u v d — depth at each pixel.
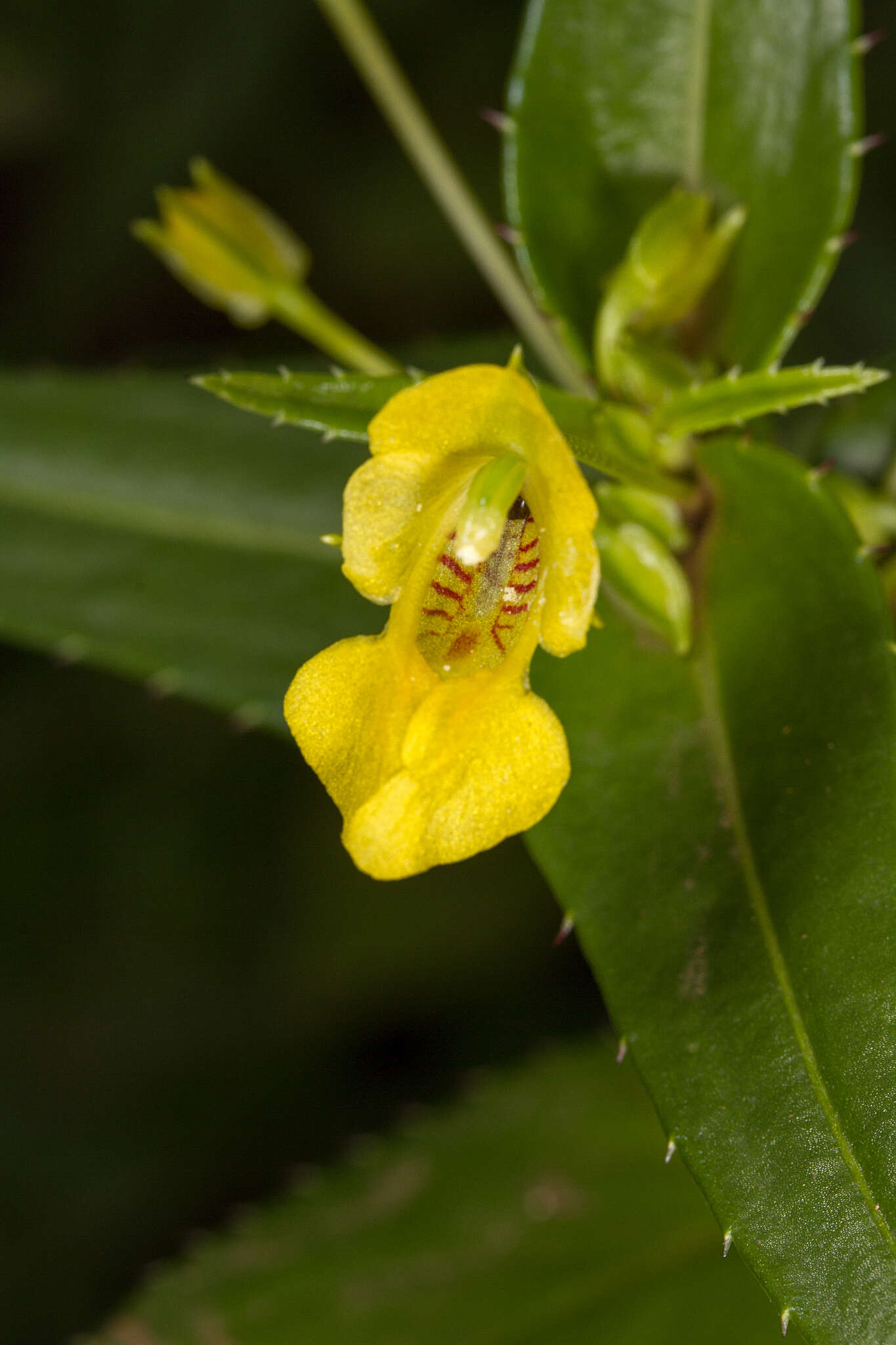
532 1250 0.24
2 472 0.24
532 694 0.20
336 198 0.33
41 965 0.29
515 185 0.22
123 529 0.24
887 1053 0.20
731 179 0.22
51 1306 0.28
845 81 0.22
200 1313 0.24
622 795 0.21
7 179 0.34
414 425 0.20
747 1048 0.21
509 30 0.33
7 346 0.33
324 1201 0.24
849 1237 0.20
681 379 0.22
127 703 0.31
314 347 0.33
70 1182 0.29
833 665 0.21
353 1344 0.24
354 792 0.20
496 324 0.33
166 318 0.34
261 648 0.23
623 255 0.22
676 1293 0.24
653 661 0.22
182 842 0.30
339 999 0.29
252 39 0.33
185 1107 0.29
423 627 0.21
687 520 0.22
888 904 0.21
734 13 0.22
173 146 0.33
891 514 0.22
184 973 0.29
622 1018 0.21
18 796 0.30
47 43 0.33
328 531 0.24
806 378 0.21
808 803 0.21
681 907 0.21
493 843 0.20
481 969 0.28
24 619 0.24
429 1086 0.29
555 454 0.20
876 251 0.29
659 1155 0.24
